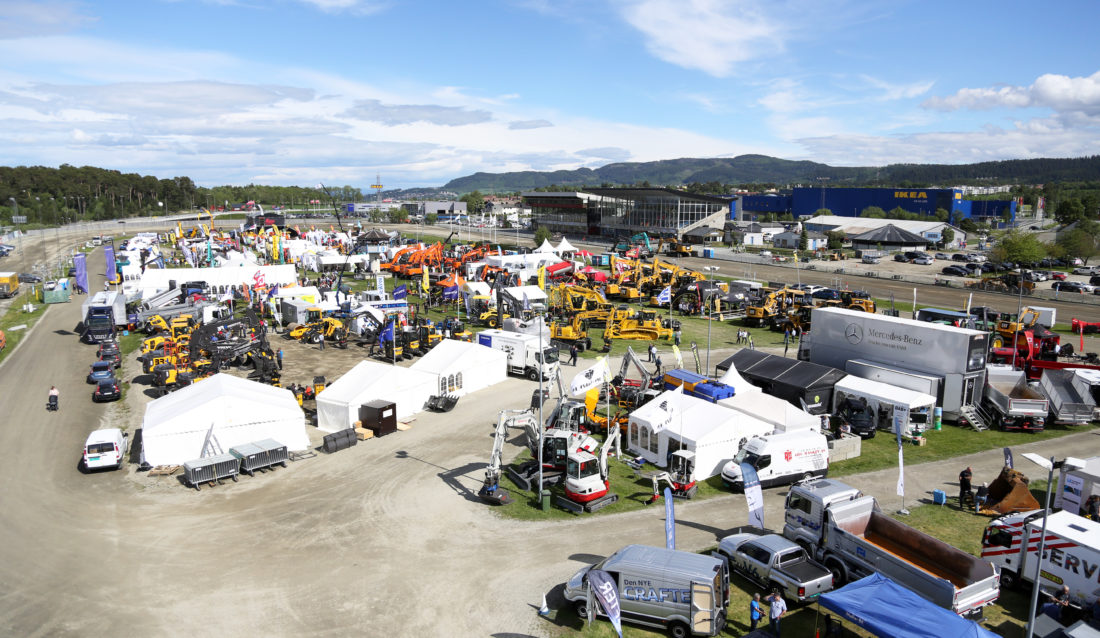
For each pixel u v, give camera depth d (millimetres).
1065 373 39938
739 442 31547
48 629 19094
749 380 41812
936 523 25625
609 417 37094
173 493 28406
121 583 21531
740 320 70812
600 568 19719
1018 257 98875
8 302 80375
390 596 20812
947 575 20266
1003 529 21453
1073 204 166625
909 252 119938
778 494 28406
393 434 35938
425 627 19234
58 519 25938
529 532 25109
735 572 22156
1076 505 25469
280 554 23391
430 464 31734
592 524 25781
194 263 102438
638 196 157500
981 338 37500
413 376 39375
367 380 37750
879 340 41000
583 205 176500
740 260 122375
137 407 40188
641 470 31469
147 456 30578
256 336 55156
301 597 20734
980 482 29594
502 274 79562
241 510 26828
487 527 25516
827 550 21781
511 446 34312
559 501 27422
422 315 71562
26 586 21312
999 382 39188
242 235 150750
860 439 33625
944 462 32156
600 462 28266
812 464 29844
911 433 35594
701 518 26203
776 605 18203
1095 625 18188
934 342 38156
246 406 32219
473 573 22156
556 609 20172
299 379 46281
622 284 84375
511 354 48375
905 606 16297
